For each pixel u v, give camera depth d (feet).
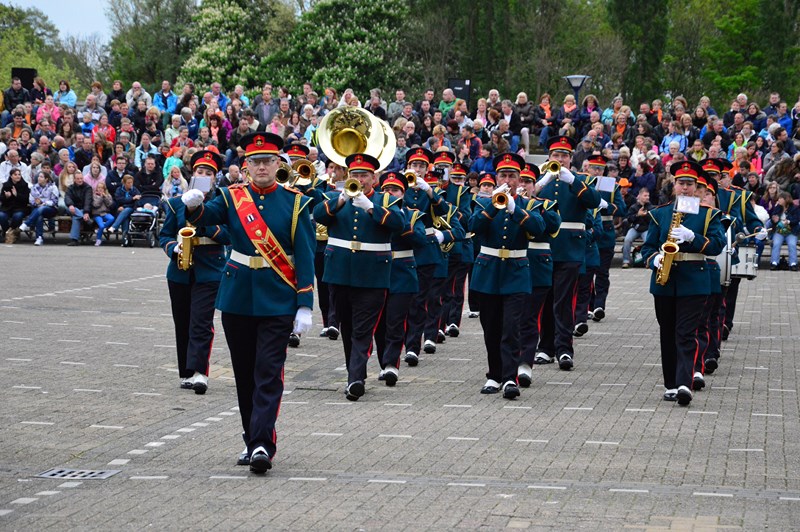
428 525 25.20
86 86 251.80
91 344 51.52
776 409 39.34
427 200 49.32
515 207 40.86
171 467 30.89
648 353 51.83
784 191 85.71
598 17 213.46
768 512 26.32
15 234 98.99
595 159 56.90
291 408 39.37
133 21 231.91
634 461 31.65
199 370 41.78
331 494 27.89
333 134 52.24
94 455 32.27
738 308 66.33
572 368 47.67
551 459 31.86
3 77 246.47
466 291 76.69
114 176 98.48
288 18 184.75
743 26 204.54
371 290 41.06
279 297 30.66
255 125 99.71
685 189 40.29
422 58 189.57
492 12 193.06
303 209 31.07
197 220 30.94
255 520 25.57
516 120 103.19
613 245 61.52
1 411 37.83
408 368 48.14
